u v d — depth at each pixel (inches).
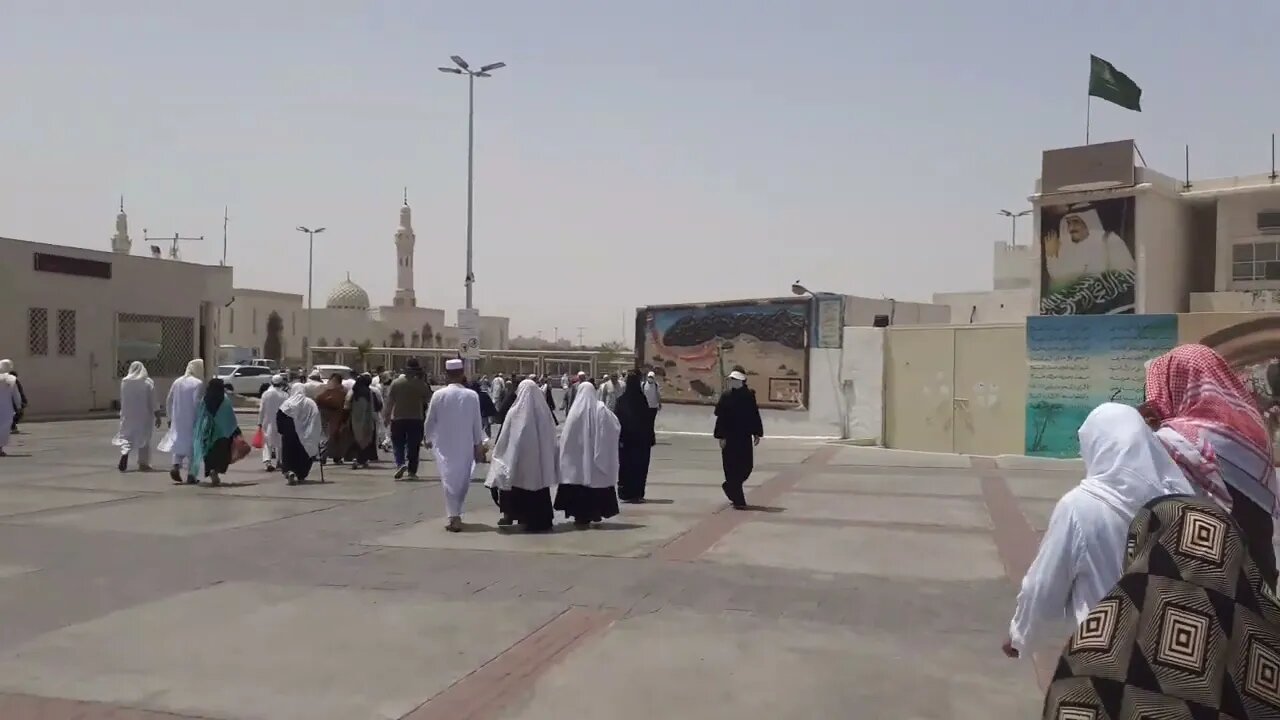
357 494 558.6
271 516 474.6
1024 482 620.4
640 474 527.8
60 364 1205.1
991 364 820.6
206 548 390.9
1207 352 168.7
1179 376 167.8
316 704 214.1
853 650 253.6
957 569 352.2
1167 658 91.9
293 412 603.8
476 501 539.2
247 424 1198.9
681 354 1115.3
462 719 205.2
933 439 860.6
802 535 421.7
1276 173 903.1
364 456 724.7
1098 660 96.2
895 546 396.2
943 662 243.9
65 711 210.1
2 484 590.9
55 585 326.0
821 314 968.3
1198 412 163.5
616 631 270.7
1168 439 159.3
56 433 975.6
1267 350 687.1
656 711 209.6
